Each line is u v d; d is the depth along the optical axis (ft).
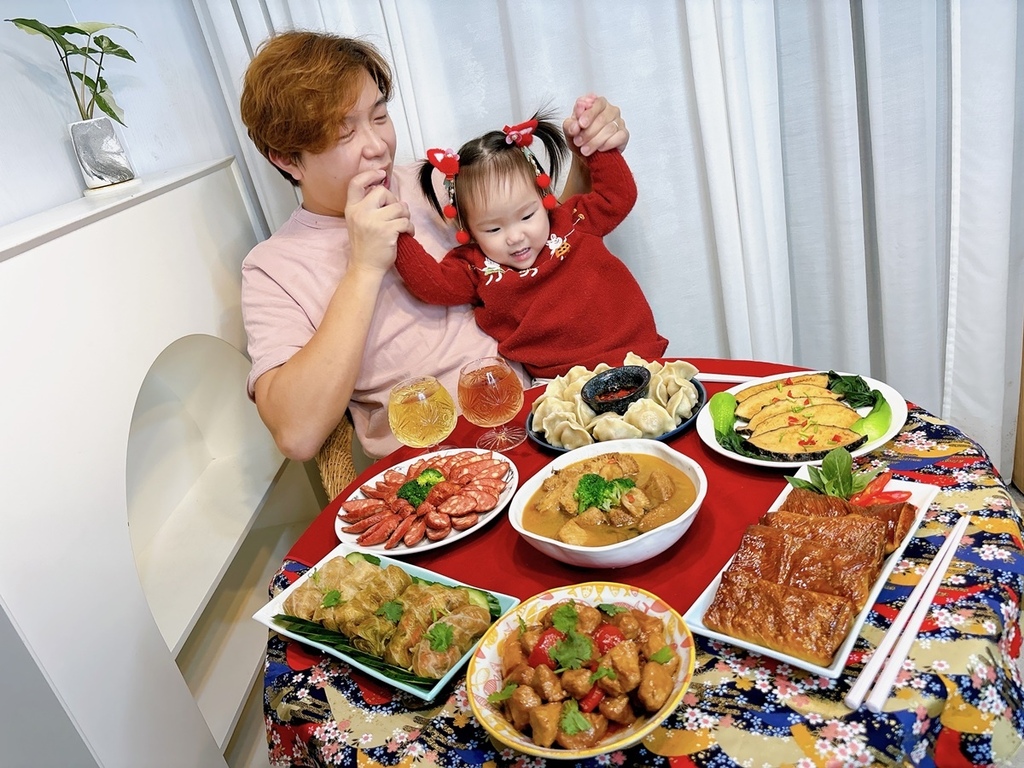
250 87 4.52
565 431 3.74
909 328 5.91
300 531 7.22
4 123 4.86
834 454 2.97
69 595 3.91
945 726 2.19
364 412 5.36
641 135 6.01
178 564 5.49
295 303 5.01
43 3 5.41
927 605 2.42
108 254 4.54
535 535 2.93
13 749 4.04
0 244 3.79
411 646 2.70
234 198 6.25
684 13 5.54
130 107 5.99
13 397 3.69
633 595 2.57
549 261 4.99
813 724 2.19
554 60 5.85
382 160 4.75
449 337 5.22
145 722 4.34
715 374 4.33
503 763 2.30
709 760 2.15
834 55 5.22
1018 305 5.95
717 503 3.21
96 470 4.21
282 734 2.75
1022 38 5.22
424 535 3.43
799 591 2.42
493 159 4.61
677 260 6.43
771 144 5.52
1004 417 6.29
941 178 5.69
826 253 6.15
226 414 6.73
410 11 5.67
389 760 2.40
